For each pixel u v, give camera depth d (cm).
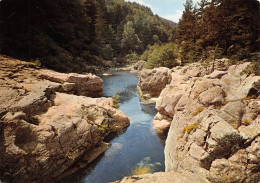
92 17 5766
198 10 2744
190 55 2528
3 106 696
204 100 688
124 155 854
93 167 755
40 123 748
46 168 644
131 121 1297
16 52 2242
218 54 1672
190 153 540
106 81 2956
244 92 639
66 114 865
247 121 511
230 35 1841
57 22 3606
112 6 10106
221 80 801
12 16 2391
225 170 454
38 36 2653
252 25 1725
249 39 1684
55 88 1202
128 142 984
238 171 444
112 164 780
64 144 728
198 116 625
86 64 3994
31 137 667
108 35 7256
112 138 1029
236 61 1377
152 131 1120
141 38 10175
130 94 2142
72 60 3297
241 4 1830
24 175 597
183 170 543
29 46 2392
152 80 1972
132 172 718
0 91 792
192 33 2641
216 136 481
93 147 887
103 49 5900
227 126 492
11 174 585
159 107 1255
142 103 1772
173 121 874
